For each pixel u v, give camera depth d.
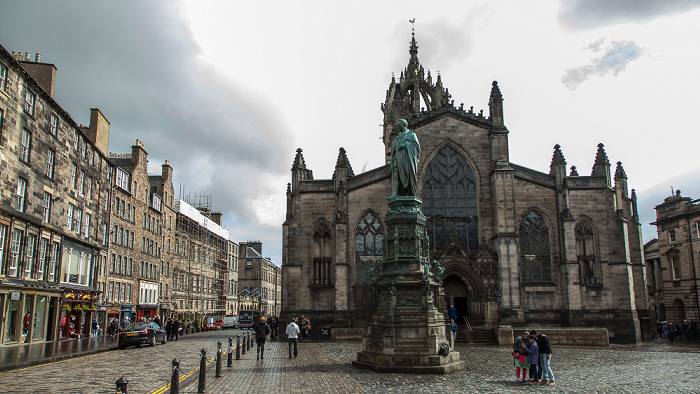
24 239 39.91
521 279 53.84
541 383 21.86
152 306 73.81
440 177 56.81
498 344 45.53
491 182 55.81
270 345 45.50
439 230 55.78
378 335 25.50
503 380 22.73
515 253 52.12
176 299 85.88
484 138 57.03
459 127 57.31
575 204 55.38
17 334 39.56
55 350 35.69
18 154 38.62
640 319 56.53
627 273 53.28
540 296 53.31
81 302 50.81
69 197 48.88
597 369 27.64
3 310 37.25
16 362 27.16
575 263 52.53
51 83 47.19
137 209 70.19
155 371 25.36
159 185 83.31
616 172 59.66
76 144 50.56
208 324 89.75
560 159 55.44
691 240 72.19
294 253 55.84
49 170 44.94
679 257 74.38
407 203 27.22
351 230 55.62
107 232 59.59
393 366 24.25
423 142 57.16
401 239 26.45
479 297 51.34
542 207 55.09
